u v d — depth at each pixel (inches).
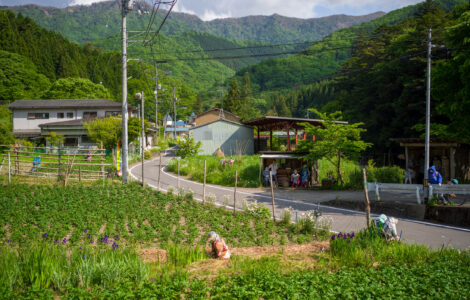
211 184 1015.0
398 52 1642.5
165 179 1072.8
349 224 553.3
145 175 1149.1
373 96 1855.3
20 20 4293.8
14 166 964.0
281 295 234.7
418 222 569.9
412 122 1531.7
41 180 876.0
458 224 551.8
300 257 357.4
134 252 323.6
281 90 6742.1
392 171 964.6
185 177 1135.0
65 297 223.1
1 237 418.3
